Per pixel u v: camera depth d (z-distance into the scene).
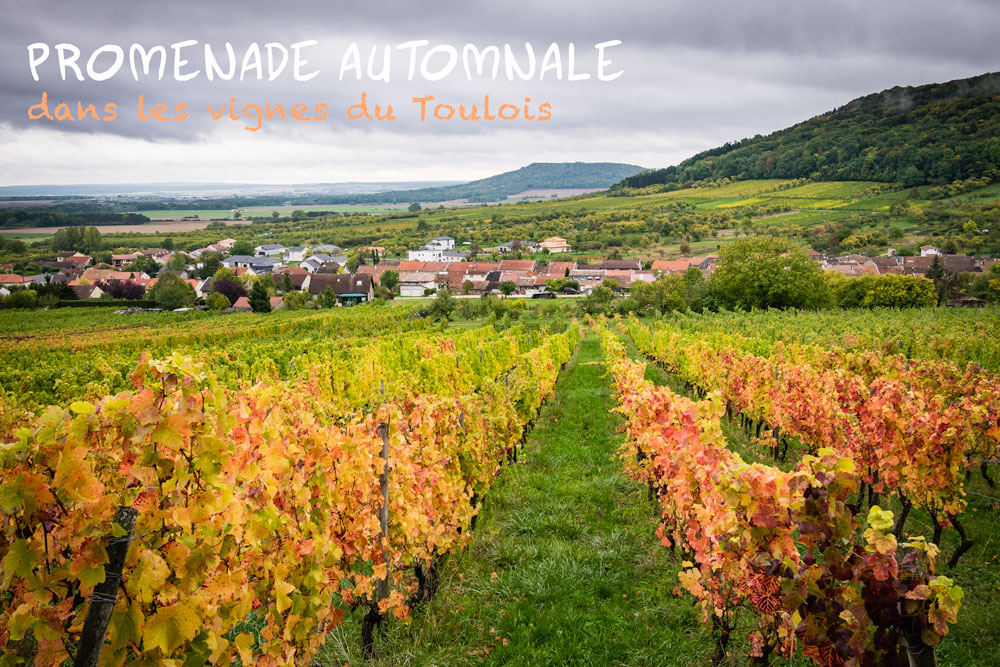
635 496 8.12
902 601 2.79
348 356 20.48
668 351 21.38
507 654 4.59
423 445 6.24
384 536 4.86
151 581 2.40
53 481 2.36
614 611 5.20
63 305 78.94
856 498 8.18
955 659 4.49
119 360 23.00
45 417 2.42
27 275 113.94
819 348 13.42
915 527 7.12
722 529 3.88
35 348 36.34
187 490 2.75
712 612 4.62
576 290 94.69
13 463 2.34
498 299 60.44
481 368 16.56
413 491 5.38
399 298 94.25
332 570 4.04
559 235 169.62
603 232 166.62
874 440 6.96
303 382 11.62
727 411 14.24
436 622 5.03
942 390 8.88
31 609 2.40
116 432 2.55
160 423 2.52
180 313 69.50
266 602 3.72
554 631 4.89
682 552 5.82
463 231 194.62
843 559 3.20
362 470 4.60
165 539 2.73
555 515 7.36
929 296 60.75
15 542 2.29
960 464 6.01
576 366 25.00
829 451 3.30
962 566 6.02
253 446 3.63
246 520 3.26
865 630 2.95
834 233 124.94
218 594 2.96
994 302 61.88
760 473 3.42
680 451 5.23
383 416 5.14
